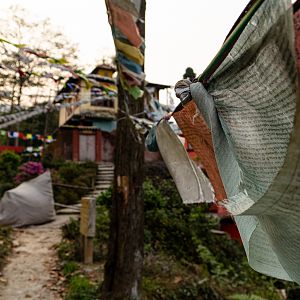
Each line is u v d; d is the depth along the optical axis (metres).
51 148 21.62
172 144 1.58
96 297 4.92
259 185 0.92
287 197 0.75
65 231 8.59
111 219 4.91
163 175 14.73
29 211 9.83
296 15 0.71
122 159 4.85
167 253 7.85
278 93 0.80
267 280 7.94
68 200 13.40
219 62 0.96
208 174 1.46
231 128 1.03
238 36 0.84
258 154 0.92
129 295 4.65
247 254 1.22
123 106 4.71
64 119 23.34
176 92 1.34
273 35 0.72
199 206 9.70
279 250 0.94
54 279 5.86
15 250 7.38
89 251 6.60
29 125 26.31
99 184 15.98
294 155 0.68
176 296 5.43
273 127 0.86
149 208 9.34
